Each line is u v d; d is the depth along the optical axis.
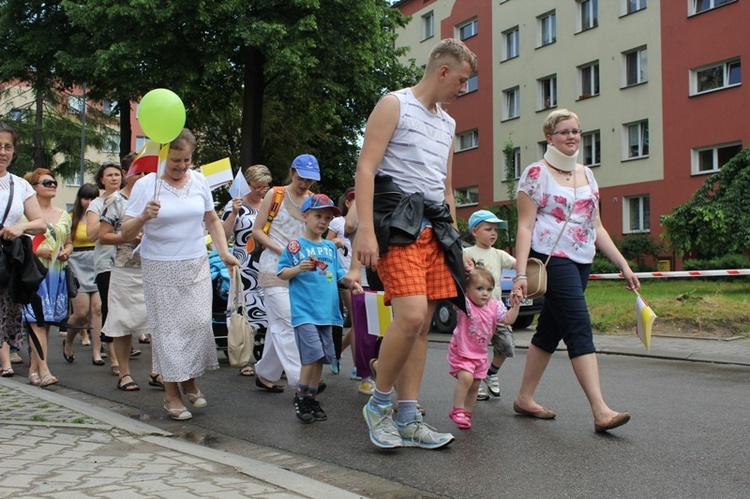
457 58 4.12
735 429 4.68
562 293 4.79
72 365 8.30
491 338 5.55
